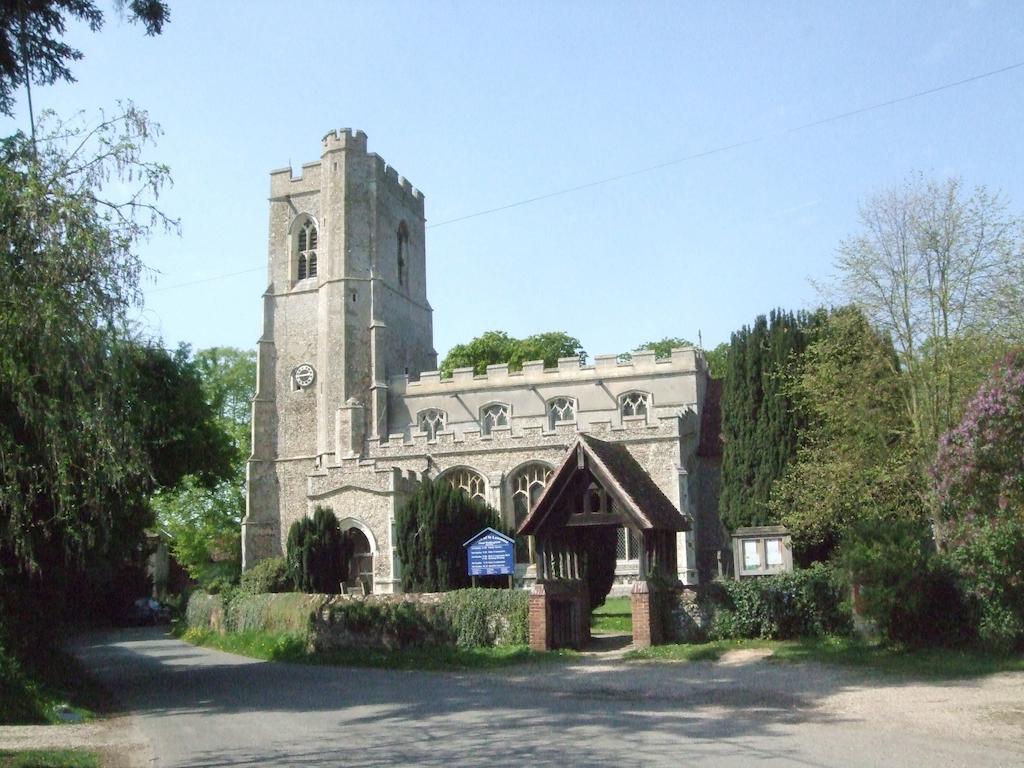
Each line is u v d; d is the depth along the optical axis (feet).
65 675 60.64
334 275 181.78
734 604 68.13
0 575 53.88
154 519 79.05
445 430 154.10
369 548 129.80
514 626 71.97
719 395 165.99
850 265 88.94
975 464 54.34
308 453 179.01
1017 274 82.74
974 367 80.23
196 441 72.43
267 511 178.29
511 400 170.19
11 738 41.29
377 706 49.49
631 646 70.38
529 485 140.15
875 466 87.30
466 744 36.60
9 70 45.37
